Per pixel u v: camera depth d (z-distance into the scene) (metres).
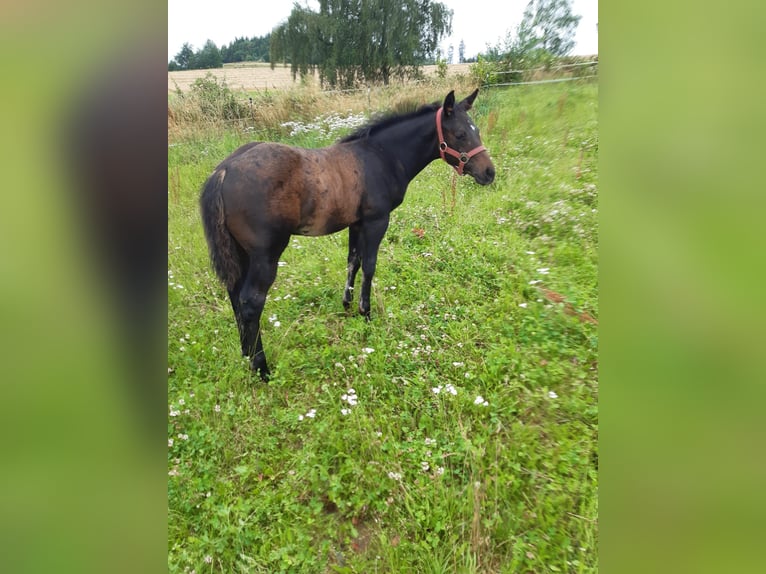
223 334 3.24
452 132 3.41
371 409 2.64
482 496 2.06
